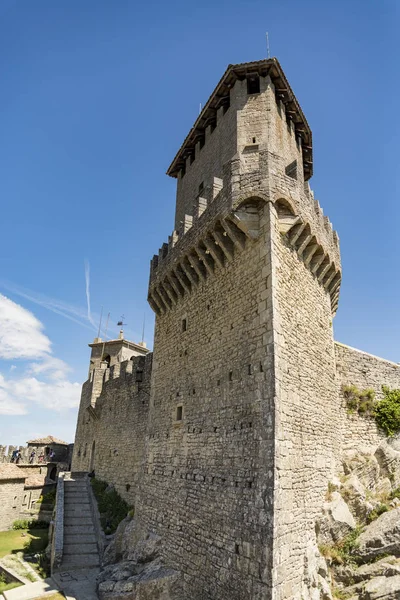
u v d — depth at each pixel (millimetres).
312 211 17219
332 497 15242
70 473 35688
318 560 13164
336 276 19812
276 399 12742
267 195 15125
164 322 22062
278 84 19797
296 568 11945
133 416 29484
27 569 22000
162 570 15555
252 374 13922
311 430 15070
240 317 15359
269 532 11352
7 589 18641
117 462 30234
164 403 19797
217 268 17609
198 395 16922
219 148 20188
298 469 13406
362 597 12766
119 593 15172
